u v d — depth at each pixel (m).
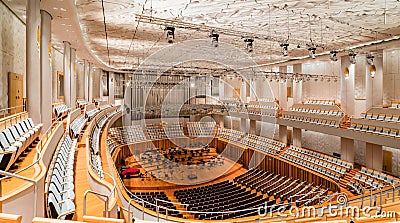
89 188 6.38
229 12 9.95
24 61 11.91
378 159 13.72
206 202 12.45
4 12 9.42
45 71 9.24
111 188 5.69
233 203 12.23
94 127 14.77
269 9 9.52
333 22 11.17
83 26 12.09
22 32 11.66
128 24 11.63
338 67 19.62
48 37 9.45
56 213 4.20
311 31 12.80
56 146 7.82
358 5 9.02
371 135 12.79
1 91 9.14
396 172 14.84
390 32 12.94
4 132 5.31
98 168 7.56
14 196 3.41
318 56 17.97
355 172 13.77
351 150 15.31
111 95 29.64
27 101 7.87
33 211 3.69
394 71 15.69
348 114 16.80
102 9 9.69
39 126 7.68
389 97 16.03
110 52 19.25
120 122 24.45
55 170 5.57
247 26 11.95
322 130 15.83
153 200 12.09
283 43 12.48
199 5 9.17
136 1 8.86
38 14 7.98
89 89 23.39
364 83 17.31
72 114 12.58
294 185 15.40
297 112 18.81
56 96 17.59
